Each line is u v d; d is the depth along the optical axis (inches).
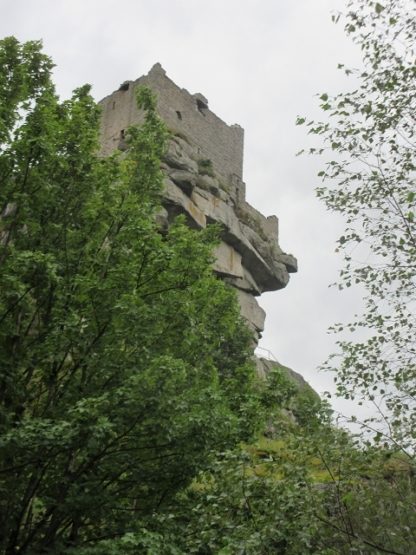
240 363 1063.6
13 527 434.3
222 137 1985.7
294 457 342.0
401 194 359.6
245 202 1974.7
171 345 503.2
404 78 359.6
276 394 505.4
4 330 471.5
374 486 328.8
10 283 451.5
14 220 504.1
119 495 466.3
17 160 483.8
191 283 505.4
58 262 495.8
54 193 510.6
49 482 451.2
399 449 317.4
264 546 318.7
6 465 444.8
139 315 461.7
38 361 471.2
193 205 1600.6
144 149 573.3
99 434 394.6
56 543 412.2
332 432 332.5
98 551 391.2
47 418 450.3
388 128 361.4
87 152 534.0
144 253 487.8
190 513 425.7
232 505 341.1
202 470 441.7
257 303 1768.0
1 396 462.3
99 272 507.5
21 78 530.9
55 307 487.2
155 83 1809.8
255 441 461.1
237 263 1722.4
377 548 310.7
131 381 426.9
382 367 337.7
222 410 462.9
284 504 323.9
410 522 314.2
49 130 493.7
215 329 562.9
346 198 367.9
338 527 324.2
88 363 466.9
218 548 342.6
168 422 432.1
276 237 2039.9
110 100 1852.9
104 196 525.3
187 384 490.9
